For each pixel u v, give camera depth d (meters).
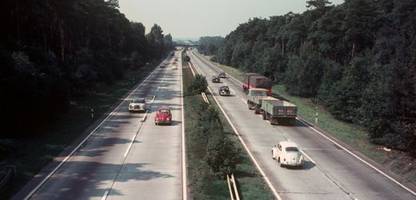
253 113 53.41
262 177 27.05
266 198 22.94
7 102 34.75
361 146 37.22
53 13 65.00
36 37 65.88
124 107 56.19
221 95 71.62
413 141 34.72
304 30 103.62
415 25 60.53
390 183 26.83
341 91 51.69
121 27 135.00
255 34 160.00
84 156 30.77
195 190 23.45
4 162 27.67
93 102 58.19
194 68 145.25
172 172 26.97
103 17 104.56
